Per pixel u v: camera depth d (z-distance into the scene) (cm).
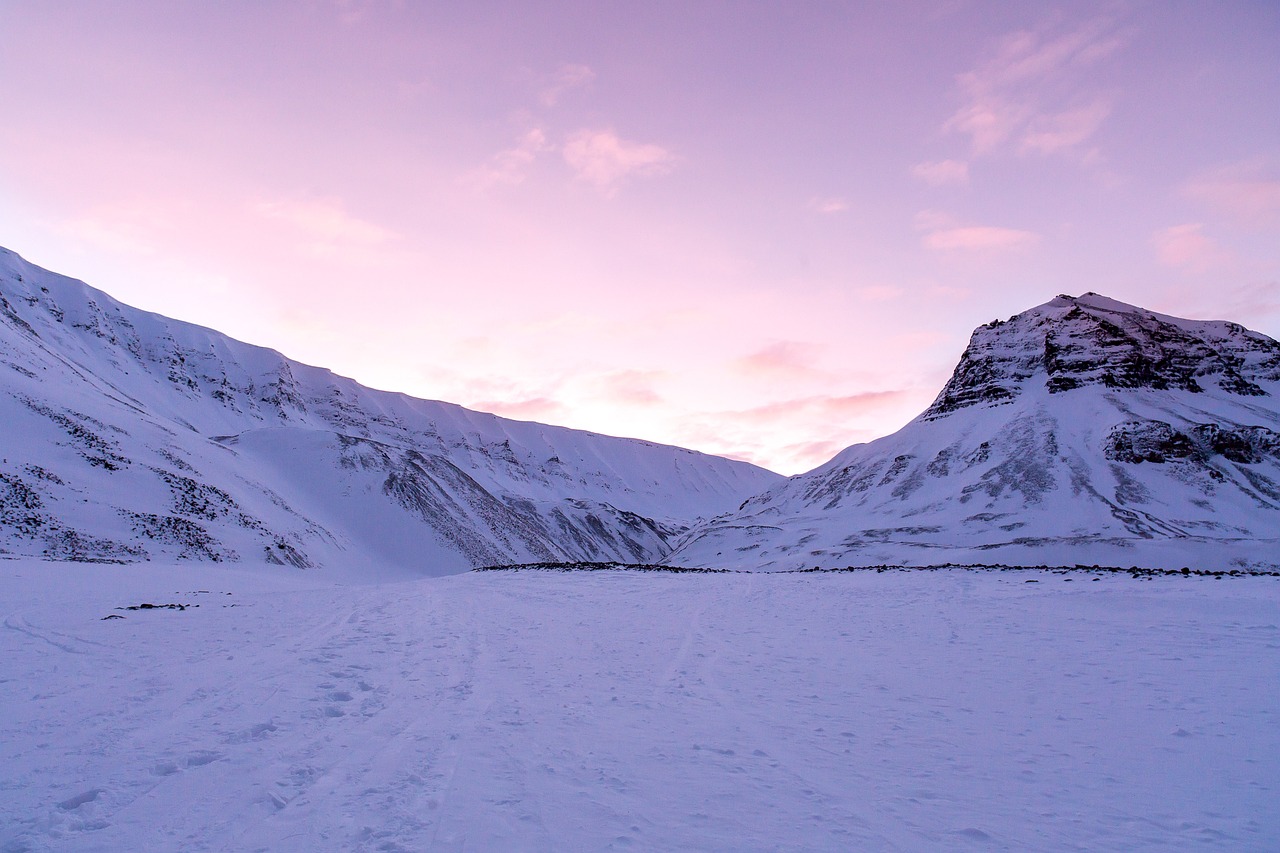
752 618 1753
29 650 1235
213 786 569
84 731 730
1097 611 1596
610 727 762
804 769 628
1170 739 714
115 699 869
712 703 880
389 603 2127
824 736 734
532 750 673
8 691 915
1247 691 884
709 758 657
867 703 881
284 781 580
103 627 1535
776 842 466
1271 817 516
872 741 717
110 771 606
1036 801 552
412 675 1029
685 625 1636
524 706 852
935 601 1934
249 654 1191
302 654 1192
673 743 705
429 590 2658
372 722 770
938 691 944
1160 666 1042
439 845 453
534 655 1223
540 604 2109
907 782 595
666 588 2583
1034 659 1138
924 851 455
